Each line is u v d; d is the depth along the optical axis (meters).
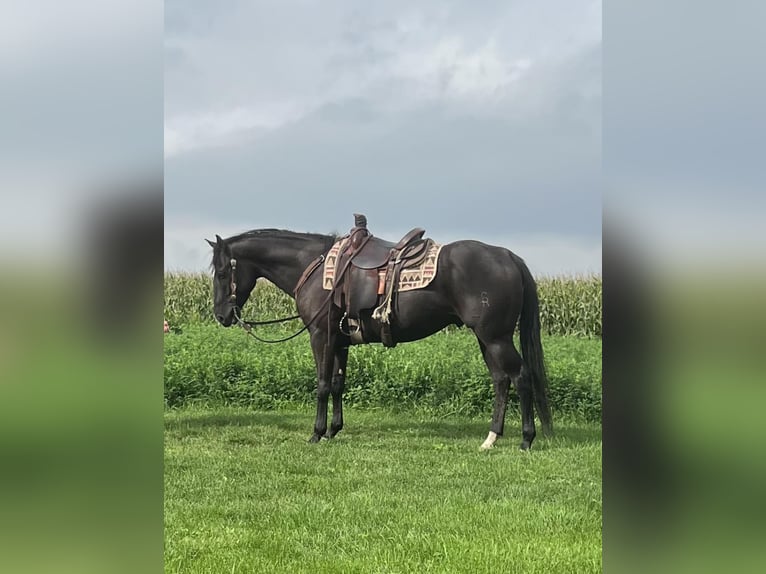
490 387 8.92
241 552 3.85
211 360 9.77
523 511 4.50
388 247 7.12
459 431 7.82
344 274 7.03
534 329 6.83
